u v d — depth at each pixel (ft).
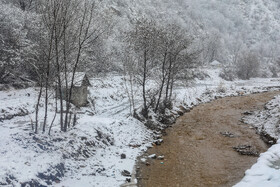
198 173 46.32
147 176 43.96
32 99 79.15
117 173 42.65
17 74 96.78
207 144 63.41
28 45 86.28
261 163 36.52
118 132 62.34
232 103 124.16
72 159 43.04
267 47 471.21
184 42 81.05
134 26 81.66
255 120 87.45
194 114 98.32
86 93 91.71
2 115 60.54
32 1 114.11
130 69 80.23
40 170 34.32
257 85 198.08
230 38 451.12
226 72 252.01
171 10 396.16
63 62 47.73
